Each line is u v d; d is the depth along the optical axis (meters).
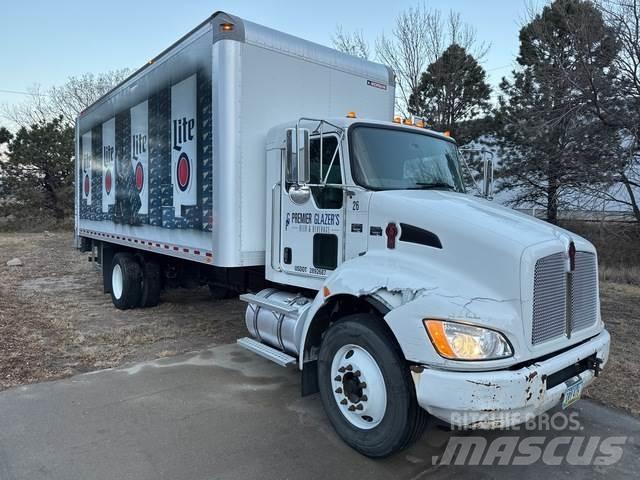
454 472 3.37
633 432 3.96
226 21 4.75
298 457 3.50
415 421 3.23
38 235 26.17
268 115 5.01
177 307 8.21
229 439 3.75
